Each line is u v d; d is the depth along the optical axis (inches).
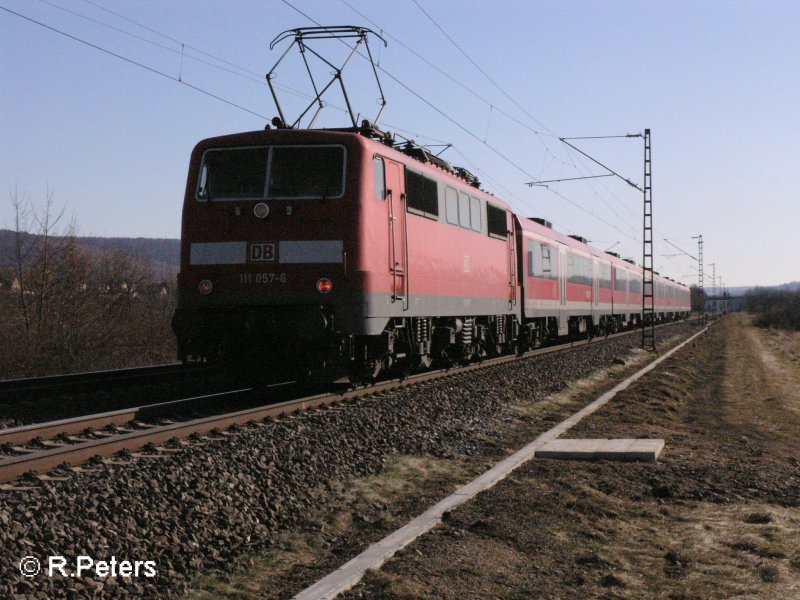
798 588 226.5
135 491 271.1
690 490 343.6
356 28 575.5
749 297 7440.9
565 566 241.9
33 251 874.1
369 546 255.9
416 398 538.9
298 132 495.2
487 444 447.8
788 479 376.2
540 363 890.7
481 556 244.5
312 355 494.6
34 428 351.9
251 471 316.5
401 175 541.6
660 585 229.1
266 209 483.2
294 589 221.1
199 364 511.5
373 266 488.1
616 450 408.8
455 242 657.6
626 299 1834.4
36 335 834.8
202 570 231.0
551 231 1133.1
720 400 797.2
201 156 503.5
